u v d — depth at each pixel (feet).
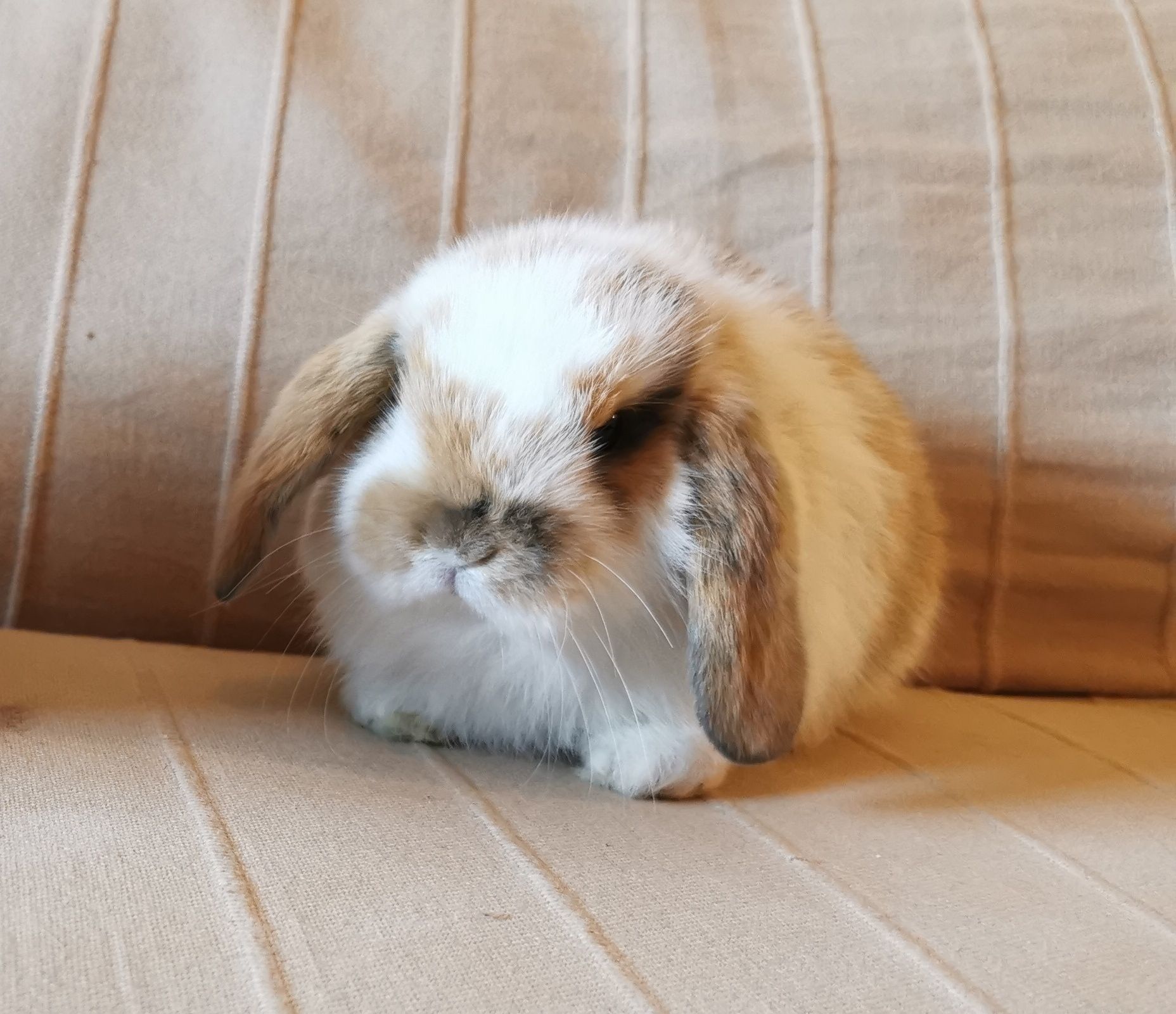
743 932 0.65
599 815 0.80
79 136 1.15
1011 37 1.37
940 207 1.33
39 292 1.13
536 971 0.60
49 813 0.68
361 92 1.22
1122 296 1.34
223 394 1.17
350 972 0.58
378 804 0.76
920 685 1.29
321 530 0.92
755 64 1.33
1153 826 0.85
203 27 1.20
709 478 0.84
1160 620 1.34
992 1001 0.61
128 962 0.57
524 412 0.82
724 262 1.14
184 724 0.85
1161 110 1.37
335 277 1.20
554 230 1.01
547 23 1.30
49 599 1.14
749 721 0.84
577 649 0.87
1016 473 1.32
